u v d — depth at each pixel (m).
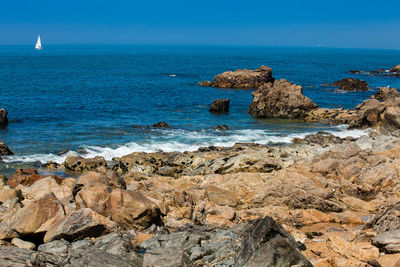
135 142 35.53
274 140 37.28
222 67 147.75
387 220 14.48
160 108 55.03
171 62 178.00
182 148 34.00
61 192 18.34
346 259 12.00
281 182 20.33
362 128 42.34
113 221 14.52
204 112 53.19
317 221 16.69
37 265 11.66
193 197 19.17
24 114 47.25
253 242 10.98
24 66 134.62
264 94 51.97
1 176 23.55
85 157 30.72
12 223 13.98
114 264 10.99
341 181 20.73
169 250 11.45
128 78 96.81
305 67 150.50
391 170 20.22
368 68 149.00
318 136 37.06
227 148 32.97
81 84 80.75
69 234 13.25
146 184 21.25
